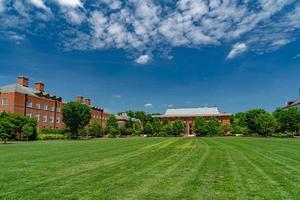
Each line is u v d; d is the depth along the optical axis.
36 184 9.02
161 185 8.91
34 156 18.05
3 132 37.59
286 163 14.35
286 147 26.84
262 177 10.31
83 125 69.38
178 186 8.77
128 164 13.95
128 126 109.44
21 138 49.56
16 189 8.32
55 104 76.38
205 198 7.36
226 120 112.06
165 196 7.55
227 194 7.77
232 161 15.23
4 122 38.50
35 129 51.50
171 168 12.52
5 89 64.75
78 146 29.55
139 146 29.23
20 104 63.34
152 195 7.66
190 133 117.38
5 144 34.59
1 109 62.50
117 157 17.44
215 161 15.24
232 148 25.50
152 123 100.31
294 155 18.70
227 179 9.91
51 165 13.55
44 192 7.95
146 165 13.56
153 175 10.70
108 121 92.50
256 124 76.25
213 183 9.23
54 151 22.31
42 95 72.94
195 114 120.94
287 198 7.38
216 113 120.25
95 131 79.12
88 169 12.22
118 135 87.31
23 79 71.12
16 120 47.88
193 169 12.23
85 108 68.75
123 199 7.25
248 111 82.88
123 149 24.69
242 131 87.88
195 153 20.34
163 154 19.58
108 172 11.40
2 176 10.48
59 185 8.88
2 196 7.50
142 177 10.28
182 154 19.53
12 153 20.33
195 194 7.78
